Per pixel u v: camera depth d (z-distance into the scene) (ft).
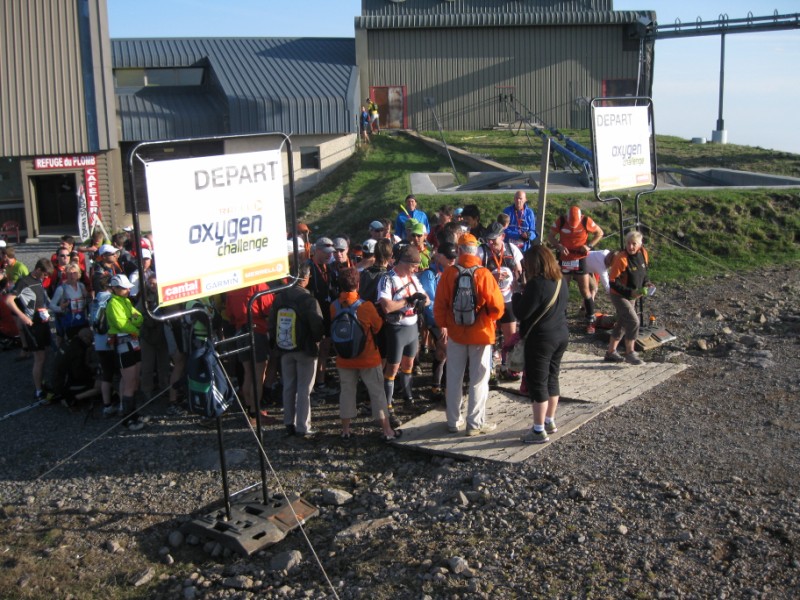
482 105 123.85
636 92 123.95
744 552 17.94
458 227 29.99
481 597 17.37
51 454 27.96
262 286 29.07
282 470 25.32
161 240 18.99
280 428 28.60
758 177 69.41
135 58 111.34
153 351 31.71
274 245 21.85
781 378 28.91
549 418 25.04
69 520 23.17
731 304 39.37
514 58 123.24
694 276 44.75
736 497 20.31
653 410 26.84
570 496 21.17
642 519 19.70
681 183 77.20
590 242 36.94
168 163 18.99
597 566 17.98
